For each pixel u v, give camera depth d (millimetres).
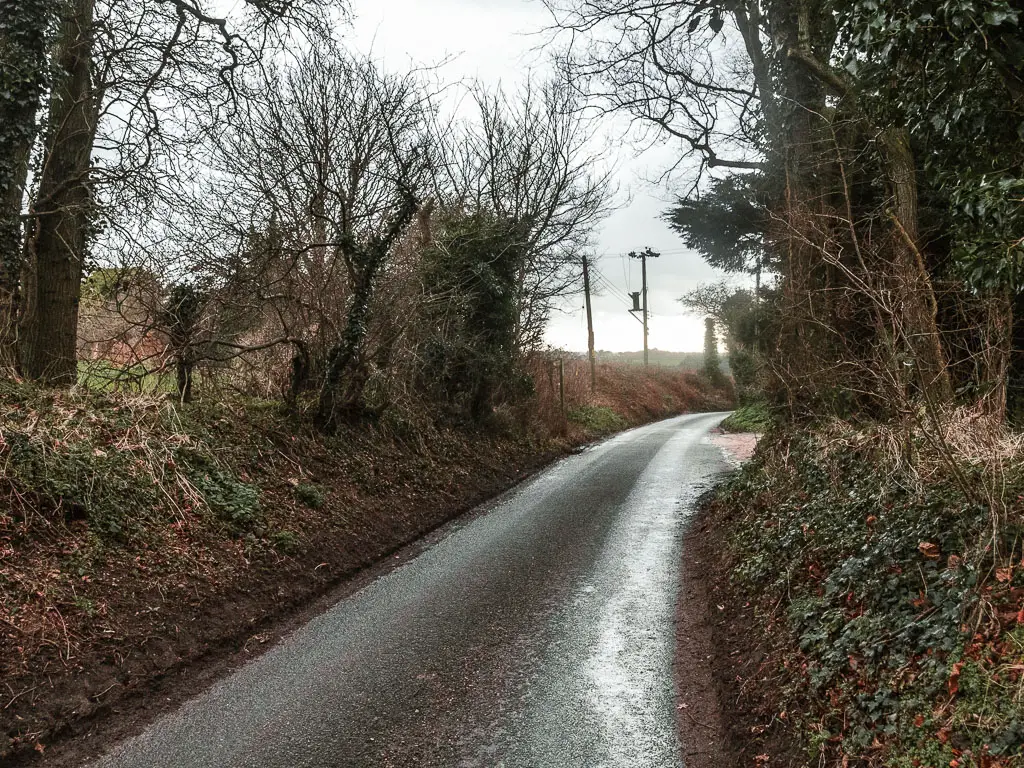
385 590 7312
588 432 25641
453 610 6652
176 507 6969
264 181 10844
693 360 70750
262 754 4102
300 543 7738
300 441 10266
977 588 3643
